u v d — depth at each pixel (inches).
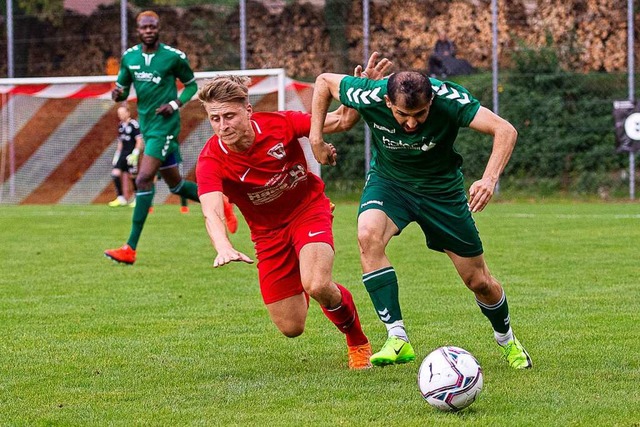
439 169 383.2
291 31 1660.9
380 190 391.9
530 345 433.7
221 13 1660.9
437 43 1569.9
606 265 717.3
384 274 375.2
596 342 437.7
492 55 1549.0
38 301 576.1
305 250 382.6
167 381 371.9
